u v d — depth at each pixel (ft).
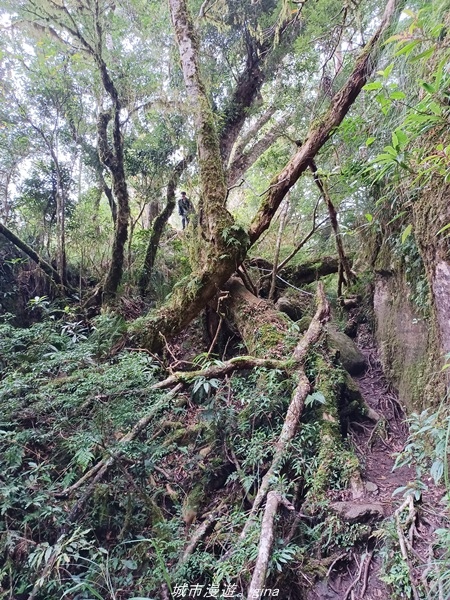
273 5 21.94
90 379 9.79
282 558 7.23
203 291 15.74
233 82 24.94
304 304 20.02
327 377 12.48
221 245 15.72
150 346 15.11
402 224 12.28
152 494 10.14
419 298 11.42
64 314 18.40
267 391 11.66
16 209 21.42
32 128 19.95
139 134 21.54
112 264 19.83
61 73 19.30
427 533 7.36
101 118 19.01
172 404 11.79
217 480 10.77
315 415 11.55
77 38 17.80
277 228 26.53
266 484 9.02
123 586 7.67
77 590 7.04
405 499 8.27
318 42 18.35
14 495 8.24
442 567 6.02
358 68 13.94
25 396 9.87
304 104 21.97
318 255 22.89
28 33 17.54
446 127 5.82
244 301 17.01
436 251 9.16
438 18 7.57
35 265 20.79
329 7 17.83
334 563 7.85
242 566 7.38
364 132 13.25
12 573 7.72
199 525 9.33
